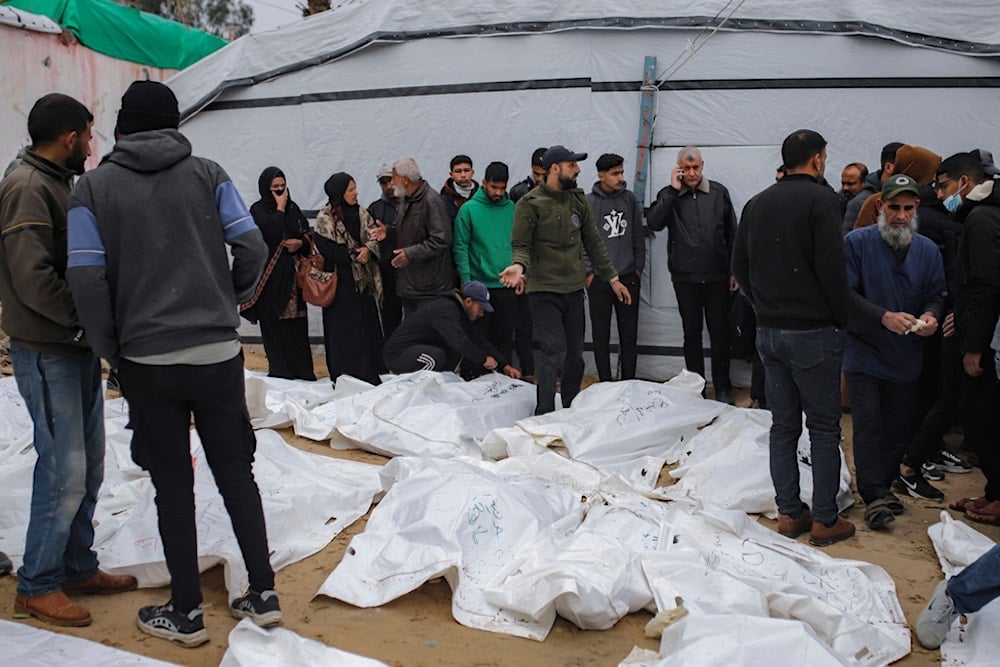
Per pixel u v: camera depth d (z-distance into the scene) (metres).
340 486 5.03
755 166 8.00
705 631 3.20
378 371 7.97
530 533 4.20
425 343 7.16
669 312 8.30
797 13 7.69
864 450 5.02
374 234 7.59
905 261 4.91
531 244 6.33
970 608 3.52
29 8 9.99
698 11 7.85
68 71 10.01
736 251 4.85
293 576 4.19
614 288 6.75
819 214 4.36
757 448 5.49
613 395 6.35
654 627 3.60
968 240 4.84
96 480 3.87
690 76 7.99
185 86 9.05
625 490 5.14
